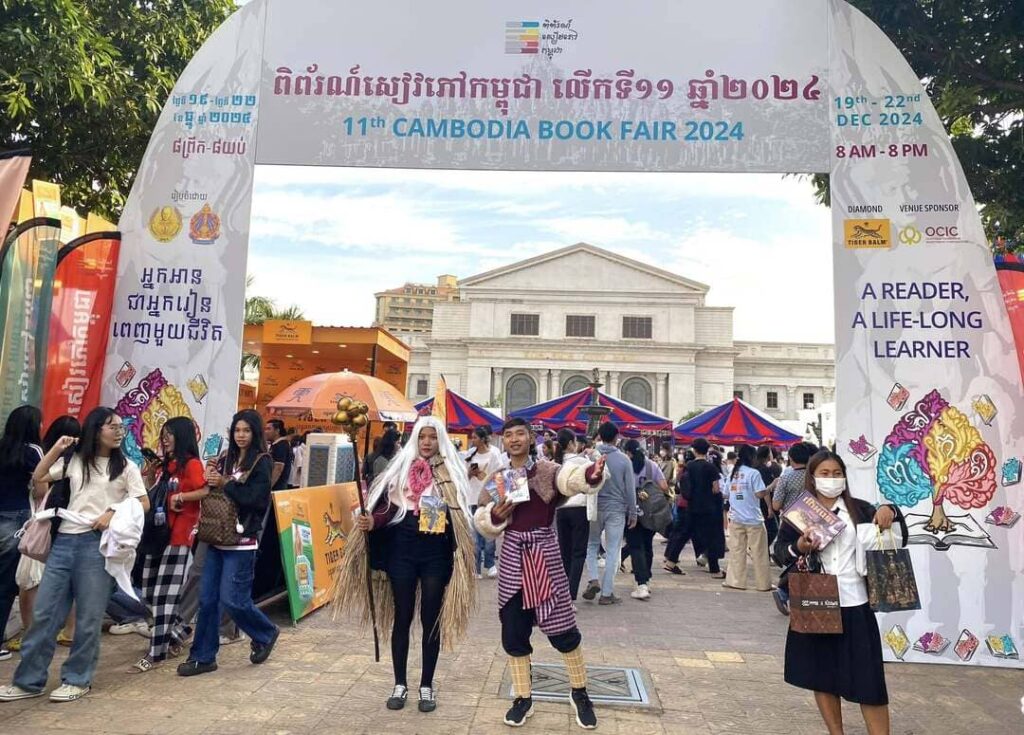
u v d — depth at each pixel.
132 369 6.34
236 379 6.30
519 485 4.04
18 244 5.81
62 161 9.85
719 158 6.25
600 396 16.70
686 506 10.27
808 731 4.07
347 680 4.75
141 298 6.42
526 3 6.49
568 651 4.04
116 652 5.38
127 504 4.45
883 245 6.07
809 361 60.44
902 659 5.61
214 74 6.57
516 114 6.37
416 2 6.52
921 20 7.57
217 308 6.37
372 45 6.50
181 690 4.50
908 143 6.16
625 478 7.73
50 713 4.05
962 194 6.06
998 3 7.38
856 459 5.88
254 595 6.82
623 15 6.44
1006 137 8.39
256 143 6.48
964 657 5.57
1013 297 5.98
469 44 6.46
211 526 4.82
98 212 10.95
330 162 6.41
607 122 6.33
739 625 6.77
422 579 4.36
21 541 4.46
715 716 4.27
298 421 17.34
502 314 59.38
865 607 3.59
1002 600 5.61
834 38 6.32
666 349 57.09
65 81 8.30
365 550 4.50
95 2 9.63
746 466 9.07
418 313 126.44
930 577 5.68
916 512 5.76
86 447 4.46
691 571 10.53
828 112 6.25
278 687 4.59
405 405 10.22
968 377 5.86
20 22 7.84
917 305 5.98
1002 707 4.61
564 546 7.51
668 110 6.32
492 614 6.86
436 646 4.31
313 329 17.02
